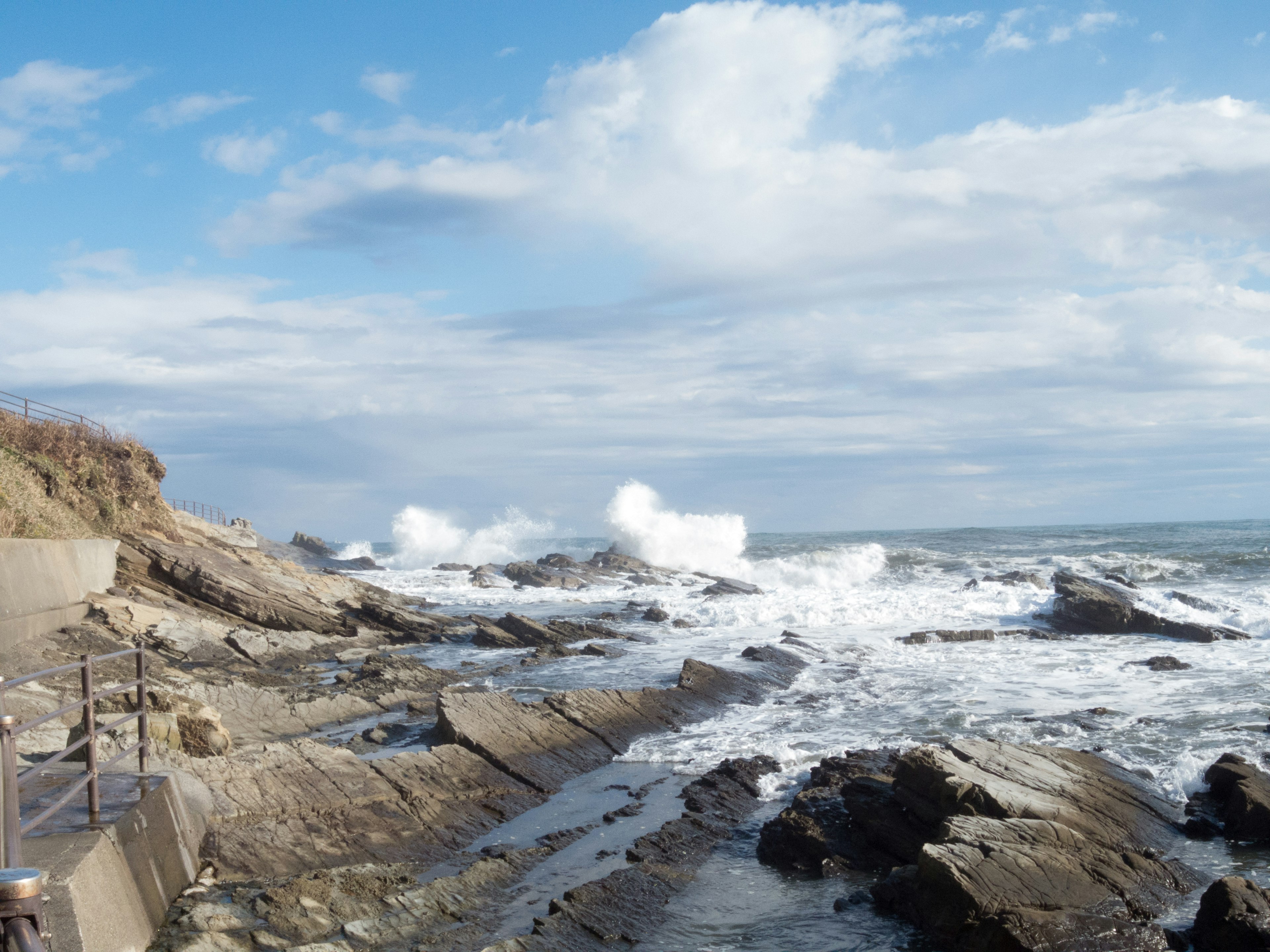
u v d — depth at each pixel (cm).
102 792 738
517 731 1371
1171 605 2498
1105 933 707
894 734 1403
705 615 3036
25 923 267
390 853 957
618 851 988
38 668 1564
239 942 688
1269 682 1656
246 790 1006
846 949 756
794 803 1050
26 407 2791
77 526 2480
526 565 4684
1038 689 1711
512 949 722
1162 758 1192
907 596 3150
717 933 793
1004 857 790
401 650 2600
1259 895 724
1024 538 6247
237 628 2341
